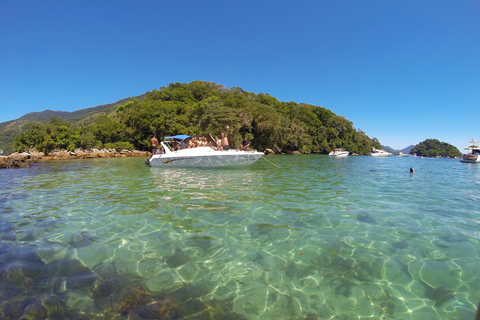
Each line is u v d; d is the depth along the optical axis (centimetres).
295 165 2005
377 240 401
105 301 253
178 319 230
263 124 4425
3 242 389
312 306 251
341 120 7250
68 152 3431
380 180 1105
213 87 6950
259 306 251
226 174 1212
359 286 284
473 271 311
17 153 3372
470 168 2133
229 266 322
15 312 235
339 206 601
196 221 484
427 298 263
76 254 350
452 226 466
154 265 323
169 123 4022
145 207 581
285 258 343
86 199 671
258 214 529
